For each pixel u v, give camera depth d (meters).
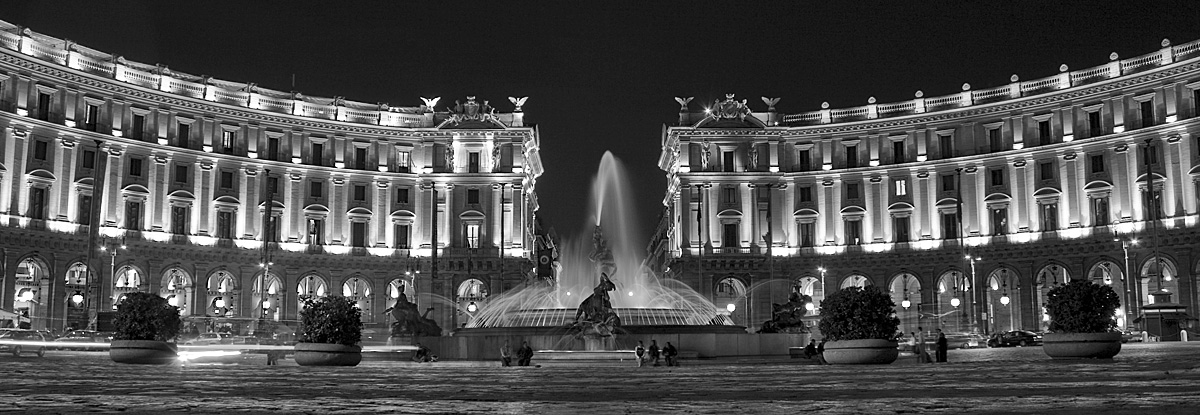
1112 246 86.25
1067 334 32.12
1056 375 23.09
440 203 102.50
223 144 95.06
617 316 49.12
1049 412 13.38
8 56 78.81
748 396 17.33
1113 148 88.06
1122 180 87.19
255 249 94.06
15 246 77.06
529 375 27.86
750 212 102.88
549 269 104.81
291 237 96.69
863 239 100.44
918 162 98.56
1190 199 82.56
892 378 23.19
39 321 78.81
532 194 119.50
